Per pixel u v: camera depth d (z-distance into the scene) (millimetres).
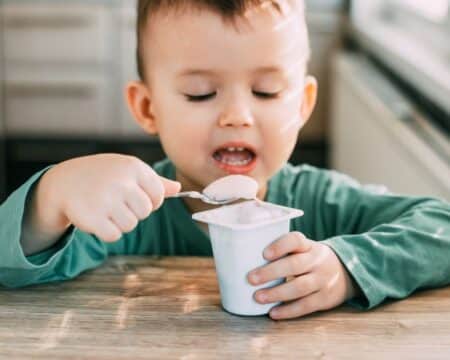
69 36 4004
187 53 1010
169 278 938
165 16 1030
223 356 724
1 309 839
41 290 898
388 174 2283
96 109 4105
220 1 985
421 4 2990
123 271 963
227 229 790
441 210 1042
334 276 852
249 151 1067
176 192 896
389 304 875
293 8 1053
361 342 760
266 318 819
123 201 842
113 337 766
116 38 3998
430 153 1859
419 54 2625
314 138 4086
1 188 3977
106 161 869
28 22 3992
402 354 733
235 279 810
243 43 992
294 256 830
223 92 1026
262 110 1029
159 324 798
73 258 944
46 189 883
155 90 1101
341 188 1248
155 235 1198
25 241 916
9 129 4137
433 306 869
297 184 1268
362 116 2766
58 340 758
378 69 3076
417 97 2381
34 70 4059
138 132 4129
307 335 776
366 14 3730
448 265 941
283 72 1029
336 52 3910
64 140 4156
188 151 1063
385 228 969
